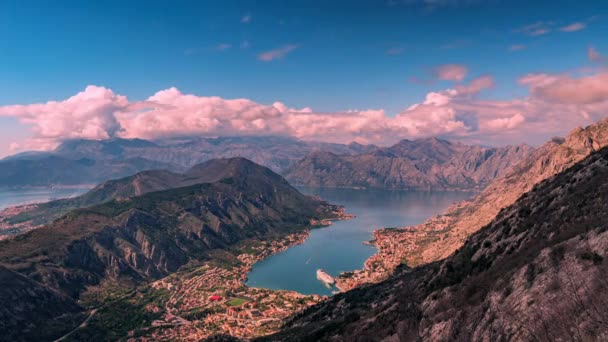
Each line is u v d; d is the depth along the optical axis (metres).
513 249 96.75
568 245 55.44
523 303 48.66
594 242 50.25
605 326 24.92
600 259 45.41
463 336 56.16
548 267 52.78
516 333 42.41
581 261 47.81
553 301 42.59
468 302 70.69
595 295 28.30
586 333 25.91
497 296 56.84
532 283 52.25
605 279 29.31
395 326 88.94
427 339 63.81
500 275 74.81
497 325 49.47
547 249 57.72
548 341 28.73
